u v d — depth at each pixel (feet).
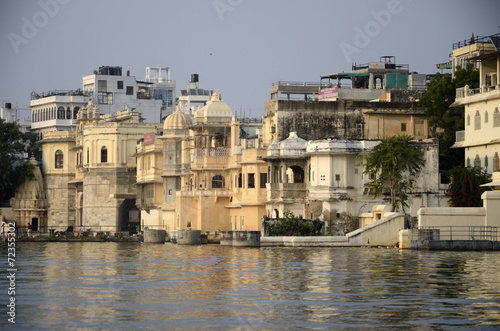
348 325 149.38
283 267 237.86
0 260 278.46
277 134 401.49
